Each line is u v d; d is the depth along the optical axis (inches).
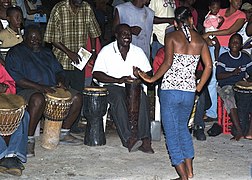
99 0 459.8
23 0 431.8
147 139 324.2
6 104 280.2
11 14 335.3
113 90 329.4
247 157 318.3
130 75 333.1
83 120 379.2
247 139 355.6
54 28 343.0
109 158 311.7
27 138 293.4
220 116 366.0
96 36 356.5
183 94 267.0
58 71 334.0
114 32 348.5
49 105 314.3
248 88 350.6
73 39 346.9
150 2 375.2
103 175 284.7
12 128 280.4
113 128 373.1
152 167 298.4
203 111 350.9
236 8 374.0
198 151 327.9
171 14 373.7
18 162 285.6
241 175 288.5
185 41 264.8
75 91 331.6
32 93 312.0
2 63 317.1
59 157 310.8
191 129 358.9
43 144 325.1
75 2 339.6
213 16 376.8
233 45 363.3
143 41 353.1
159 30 375.6
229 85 363.6
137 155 318.0
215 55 372.8
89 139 332.8
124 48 332.2
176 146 272.4
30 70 323.9
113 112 327.3
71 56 344.8
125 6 349.1
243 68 366.3
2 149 281.6
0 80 302.2
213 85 379.2
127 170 293.0
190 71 267.4
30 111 306.7
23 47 325.7
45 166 296.0
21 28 363.3
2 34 335.6
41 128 357.4
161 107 271.9
